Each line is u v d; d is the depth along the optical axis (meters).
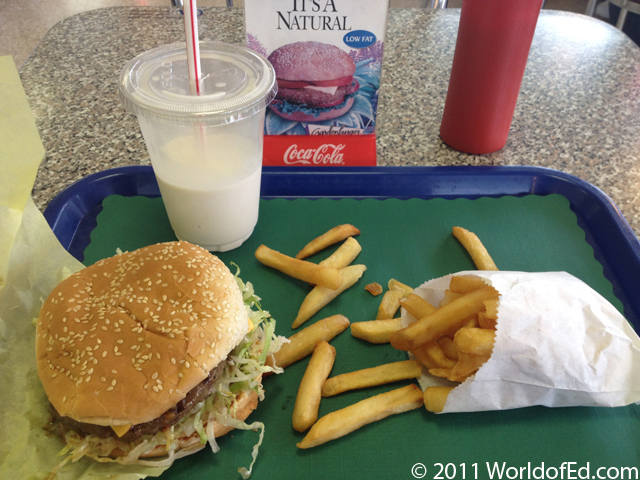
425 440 0.29
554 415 0.30
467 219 0.42
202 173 0.33
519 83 0.41
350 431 0.28
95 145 0.45
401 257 0.39
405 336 0.29
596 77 0.55
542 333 0.27
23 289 0.31
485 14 0.37
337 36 0.37
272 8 0.35
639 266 0.36
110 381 0.25
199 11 0.62
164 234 0.39
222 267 0.30
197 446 0.27
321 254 0.39
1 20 1.08
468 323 0.30
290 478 0.27
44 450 0.26
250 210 0.37
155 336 0.26
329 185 0.43
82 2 1.14
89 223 0.40
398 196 0.44
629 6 0.79
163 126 0.31
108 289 0.29
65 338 0.26
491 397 0.28
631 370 0.28
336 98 0.40
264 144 0.42
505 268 0.38
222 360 0.27
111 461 0.26
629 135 0.48
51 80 0.52
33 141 0.33
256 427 0.28
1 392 0.28
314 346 0.32
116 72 0.53
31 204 0.33
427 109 0.50
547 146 0.46
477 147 0.45
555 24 0.64
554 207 0.42
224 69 0.33
